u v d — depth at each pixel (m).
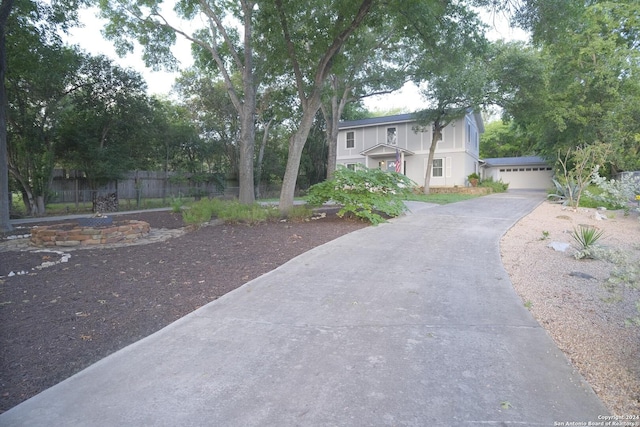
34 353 3.16
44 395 2.55
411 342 3.33
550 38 9.32
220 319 3.85
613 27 18.53
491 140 46.91
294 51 11.45
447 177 25.83
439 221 10.74
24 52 12.65
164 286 4.96
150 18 14.79
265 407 2.42
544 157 27.20
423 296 4.54
